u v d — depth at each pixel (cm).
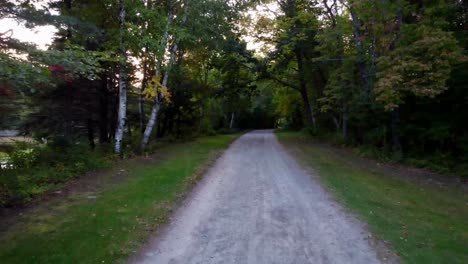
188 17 1459
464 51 1123
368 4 1209
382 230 580
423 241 536
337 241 536
